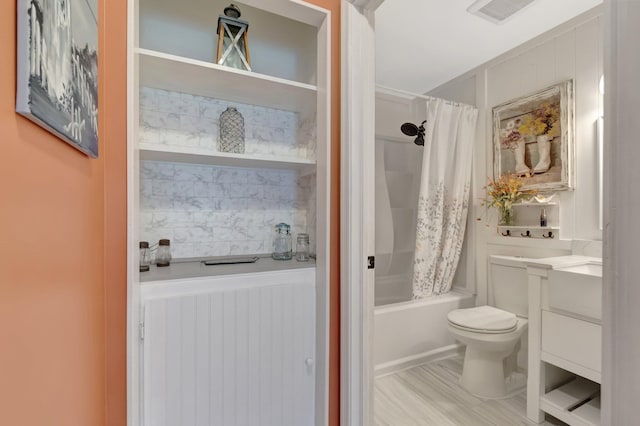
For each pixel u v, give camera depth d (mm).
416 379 2078
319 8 1314
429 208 2520
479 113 2561
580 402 1603
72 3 606
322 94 1383
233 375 1258
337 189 1365
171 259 1533
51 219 552
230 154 1425
